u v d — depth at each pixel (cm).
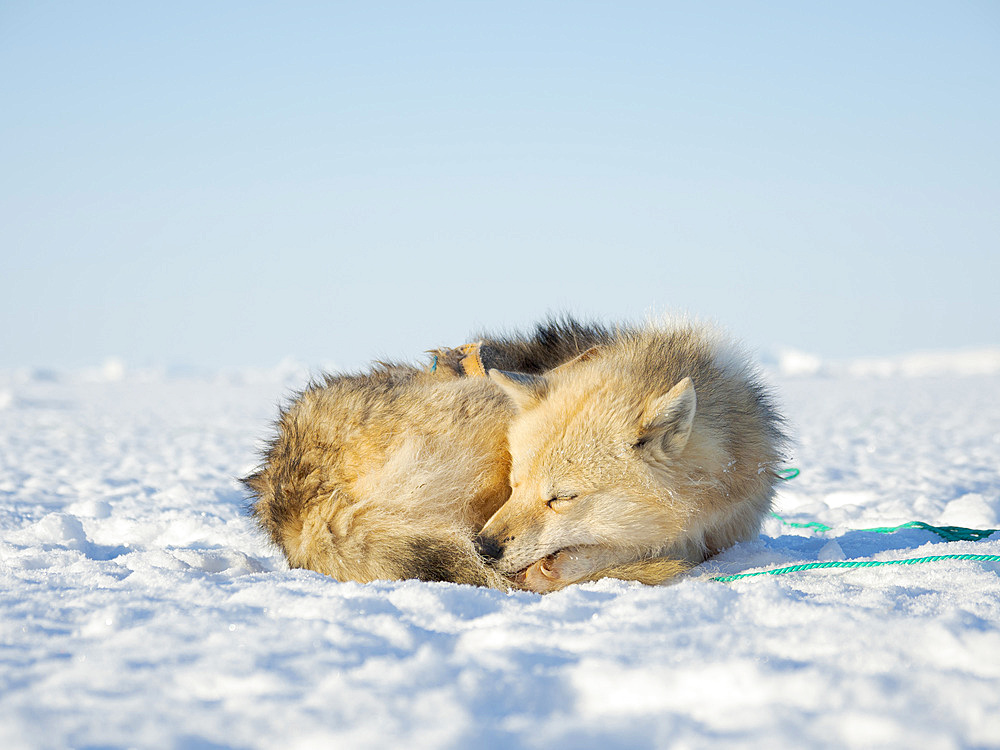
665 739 171
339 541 357
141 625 250
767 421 434
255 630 242
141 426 1680
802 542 506
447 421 383
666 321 458
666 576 339
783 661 211
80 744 170
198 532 529
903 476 860
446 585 304
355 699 192
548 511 364
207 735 175
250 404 2516
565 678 205
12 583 305
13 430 1562
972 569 323
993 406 2008
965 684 191
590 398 382
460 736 172
